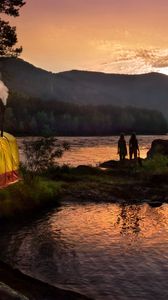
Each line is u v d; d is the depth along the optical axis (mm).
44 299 10008
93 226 17469
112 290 10891
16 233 16328
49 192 22406
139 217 19188
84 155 63812
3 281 10977
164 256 13500
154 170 31766
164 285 11211
